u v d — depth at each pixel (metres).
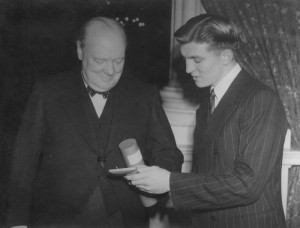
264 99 1.54
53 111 1.81
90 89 1.85
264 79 2.59
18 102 3.54
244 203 1.54
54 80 1.87
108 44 1.66
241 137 1.54
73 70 1.92
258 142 1.50
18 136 1.82
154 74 3.10
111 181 1.80
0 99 3.65
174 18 2.84
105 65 1.69
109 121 1.84
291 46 2.55
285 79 2.57
